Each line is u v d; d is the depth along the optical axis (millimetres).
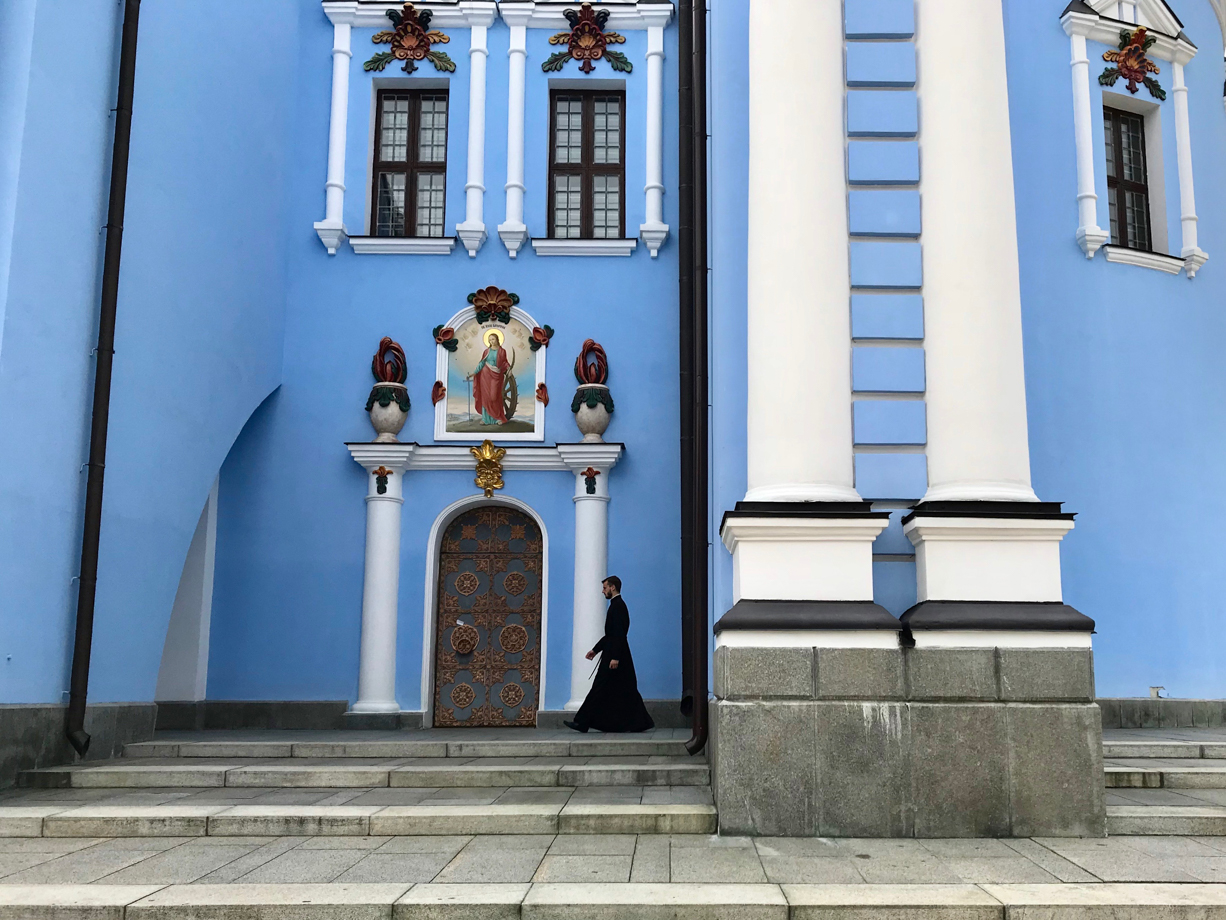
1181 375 12523
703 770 8172
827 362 7316
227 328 11797
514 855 6000
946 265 7539
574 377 13188
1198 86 13484
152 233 10297
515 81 13695
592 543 12648
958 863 5711
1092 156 12578
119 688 9789
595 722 11094
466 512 13164
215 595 12750
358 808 6957
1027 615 6707
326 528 12875
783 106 7707
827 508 6941
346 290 13383
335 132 13562
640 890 5145
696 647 9281
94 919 4973
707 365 10109
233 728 12367
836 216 7574
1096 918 4836
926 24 7945
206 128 11328
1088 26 12812
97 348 9445
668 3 13719
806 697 6605
